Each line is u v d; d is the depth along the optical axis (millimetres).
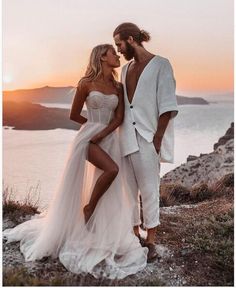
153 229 3309
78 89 3174
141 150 3160
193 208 4758
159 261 3236
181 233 3773
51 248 3176
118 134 3346
